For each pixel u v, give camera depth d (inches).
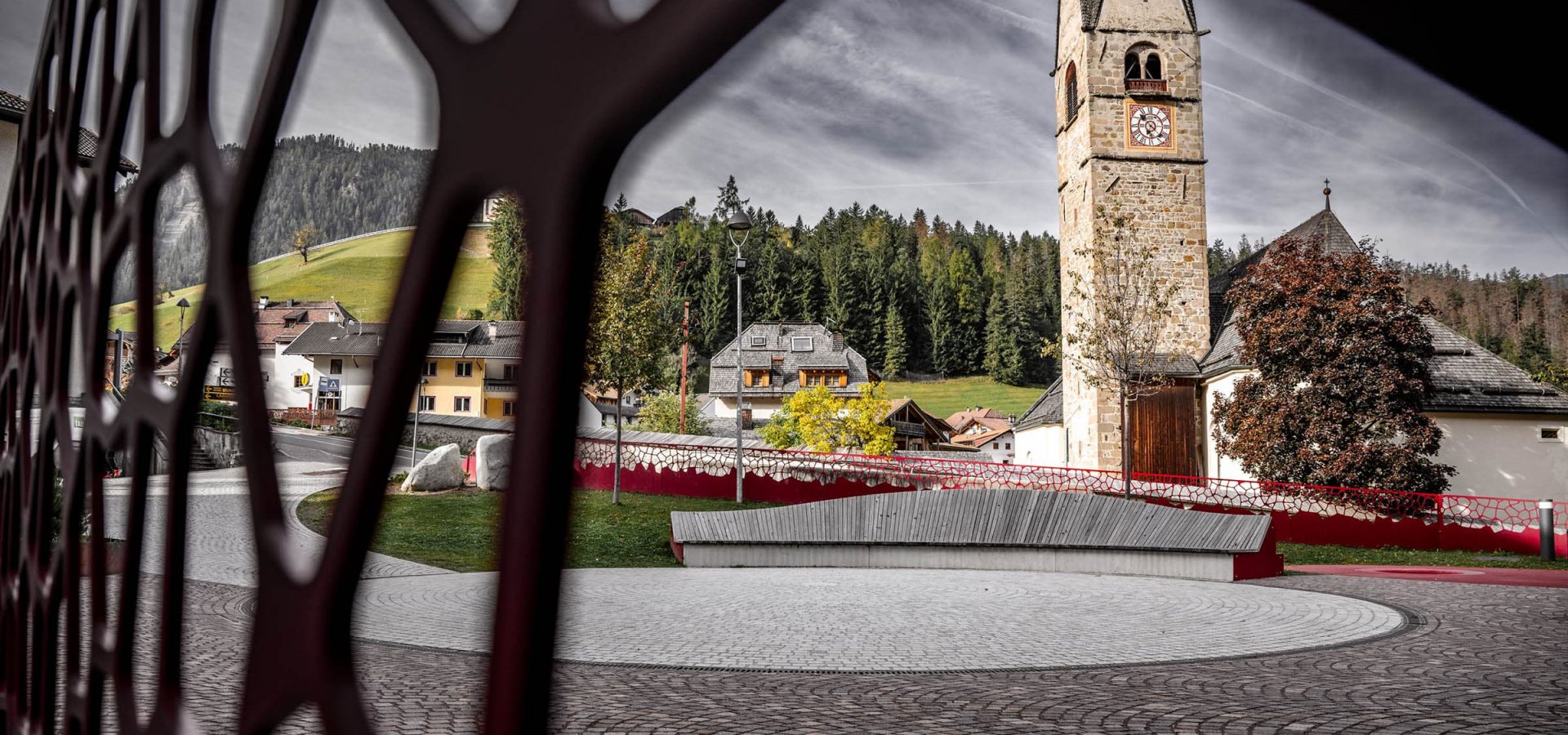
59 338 51.9
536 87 22.8
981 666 292.0
